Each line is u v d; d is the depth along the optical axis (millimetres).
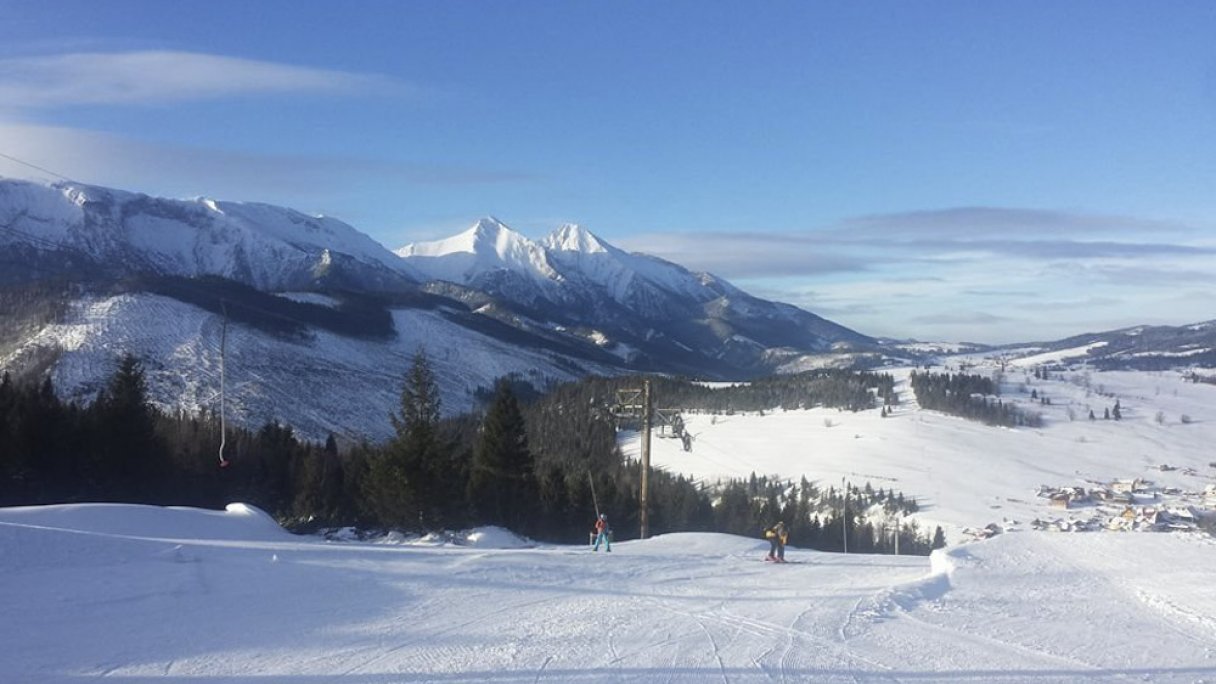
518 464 49875
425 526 44094
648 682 11406
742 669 12195
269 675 11203
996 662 13008
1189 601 18469
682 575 21859
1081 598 19109
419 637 13547
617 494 55312
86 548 17844
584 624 14992
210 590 16016
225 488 55062
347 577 18219
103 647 12188
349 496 49125
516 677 11438
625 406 42781
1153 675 12461
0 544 16859
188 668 11383
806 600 18125
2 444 46438
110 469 50531
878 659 13008
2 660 11414
